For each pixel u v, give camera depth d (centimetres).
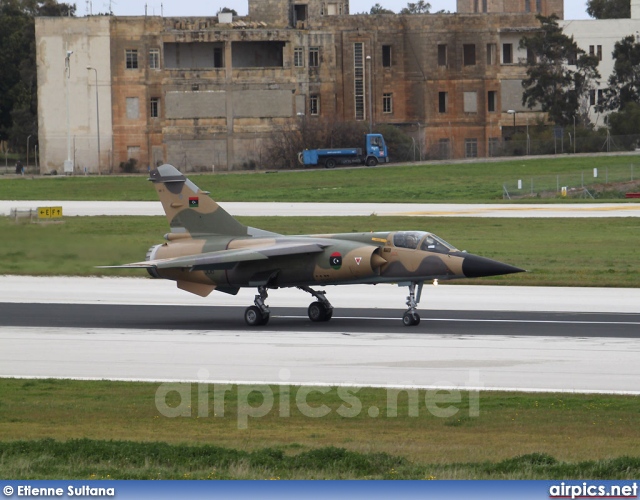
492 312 12481
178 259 12131
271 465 5588
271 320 12188
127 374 8819
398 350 9831
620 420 7038
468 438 6525
